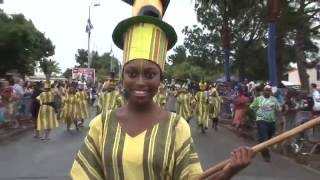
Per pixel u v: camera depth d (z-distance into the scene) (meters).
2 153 16.02
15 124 23.78
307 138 15.37
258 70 49.59
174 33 3.22
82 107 24.78
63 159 14.71
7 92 22.73
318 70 21.03
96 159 3.18
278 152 16.31
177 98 25.17
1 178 11.67
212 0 28.55
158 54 3.18
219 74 69.44
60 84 30.27
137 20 3.20
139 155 3.04
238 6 27.98
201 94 23.83
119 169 3.06
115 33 3.29
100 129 3.20
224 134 23.19
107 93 19.20
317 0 33.97
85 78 58.12
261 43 46.78
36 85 21.33
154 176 3.05
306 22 34.31
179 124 3.16
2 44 41.28
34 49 48.34
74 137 21.09
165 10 3.38
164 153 3.05
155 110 3.20
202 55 52.47
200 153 16.38
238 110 22.67
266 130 15.01
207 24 46.25
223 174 3.03
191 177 3.11
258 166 13.62
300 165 13.98
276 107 15.09
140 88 3.14
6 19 46.22
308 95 19.92
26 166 13.40
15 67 43.28
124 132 3.13
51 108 20.38
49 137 20.92
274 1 22.62
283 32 34.66
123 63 3.23
